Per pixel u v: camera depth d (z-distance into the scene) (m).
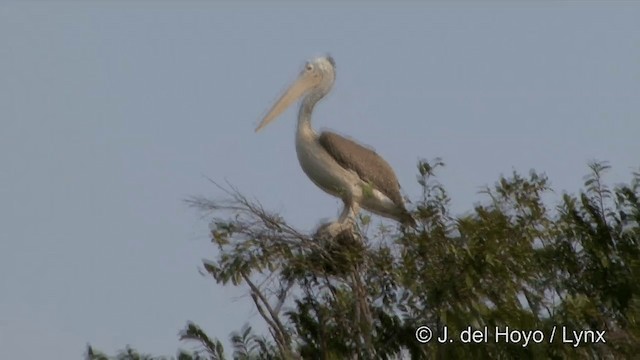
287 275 23.09
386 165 25.88
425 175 22.95
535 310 23.28
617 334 22.33
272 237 22.92
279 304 23.09
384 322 23.02
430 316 22.78
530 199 23.27
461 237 22.61
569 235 23.56
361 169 25.64
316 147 25.89
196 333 23.16
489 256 22.27
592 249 23.41
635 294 23.16
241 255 22.84
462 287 22.47
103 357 23.16
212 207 22.92
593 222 23.66
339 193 25.81
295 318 23.16
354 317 22.97
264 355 23.19
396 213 25.66
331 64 26.56
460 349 22.47
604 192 23.77
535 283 23.34
